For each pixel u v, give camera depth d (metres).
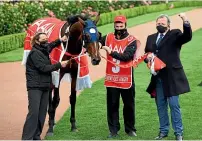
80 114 10.06
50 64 8.05
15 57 18.03
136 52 8.24
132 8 31.20
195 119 9.50
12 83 13.53
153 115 9.85
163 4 35.19
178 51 8.09
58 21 9.59
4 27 20.52
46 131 9.03
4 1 23.95
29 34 9.62
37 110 7.90
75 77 8.78
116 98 8.36
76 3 26.12
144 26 25.69
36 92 7.92
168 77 8.00
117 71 8.27
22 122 9.63
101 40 8.30
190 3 38.28
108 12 28.75
